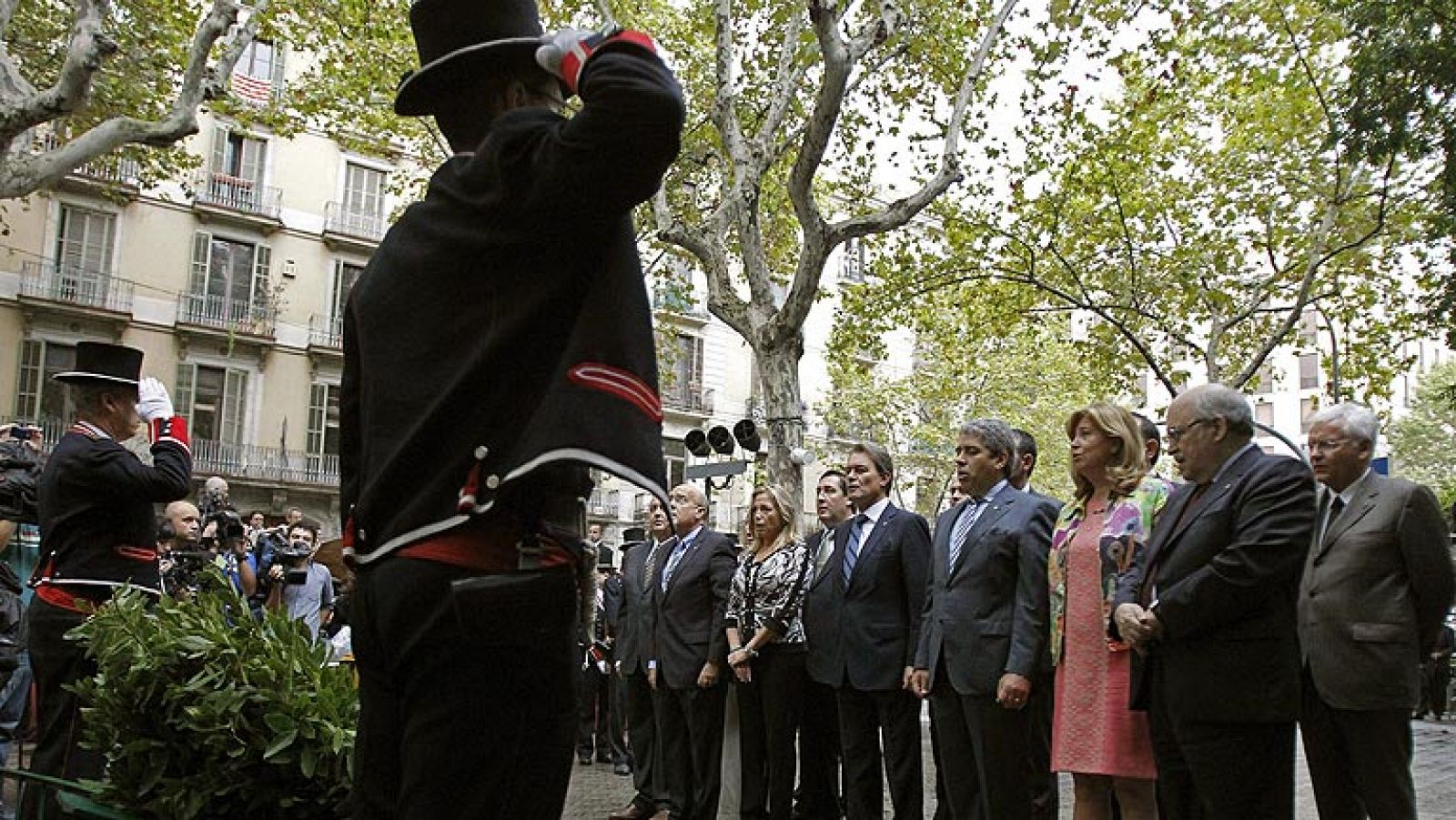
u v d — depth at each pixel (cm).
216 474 2983
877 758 651
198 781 301
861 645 643
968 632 554
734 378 3594
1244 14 1599
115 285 2898
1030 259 1827
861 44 1074
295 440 3125
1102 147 1683
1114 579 464
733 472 1206
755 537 723
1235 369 2239
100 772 441
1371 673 505
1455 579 512
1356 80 1382
